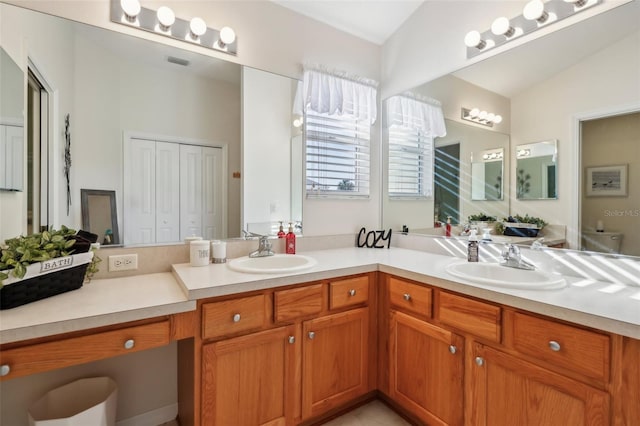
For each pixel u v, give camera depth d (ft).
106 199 5.30
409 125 7.86
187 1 5.90
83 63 5.09
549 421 3.68
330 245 7.91
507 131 5.97
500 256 6.01
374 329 6.07
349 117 8.09
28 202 4.60
